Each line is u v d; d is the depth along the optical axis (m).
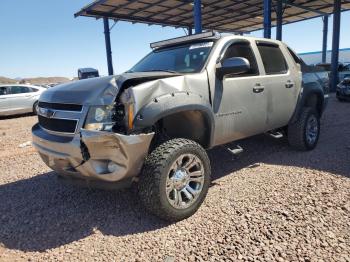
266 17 13.68
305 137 5.30
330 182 3.91
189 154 3.24
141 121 2.95
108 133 2.85
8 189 4.49
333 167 4.46
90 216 3.48
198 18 13.57
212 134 3.71
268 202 3.47
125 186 3.16
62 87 3.48
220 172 4.62
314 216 3.10
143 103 3.00
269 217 3.14
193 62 3.94
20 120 13.16
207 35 4.19
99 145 2.93
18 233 3.21
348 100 12.81
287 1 18.81
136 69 4.61
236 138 4.23
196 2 13.51
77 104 3.07
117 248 2.84
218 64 3.85
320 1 19.34
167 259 2.61
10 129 10.58
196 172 3.34
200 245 2.78
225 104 3.84
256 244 2.71
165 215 3.11
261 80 4.40
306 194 3.60
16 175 5.12
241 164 4.92
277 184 3.97
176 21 21.14
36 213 3.64
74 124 3.06
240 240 2.79
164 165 3.03
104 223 3.31
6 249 2.93
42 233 3.19
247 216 3.20
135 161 2.99
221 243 2.78
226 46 4.07
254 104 4.29
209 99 3.64
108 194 4.04
